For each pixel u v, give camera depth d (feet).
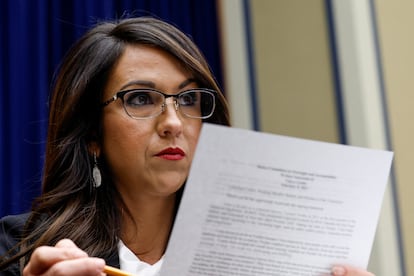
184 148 3.58
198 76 3.75
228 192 2.90
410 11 8.21
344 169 3.03
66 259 2.91
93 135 3.86
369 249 3.10
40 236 3.73
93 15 7.58
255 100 8.42
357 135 7.75
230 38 8.64
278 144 2.93
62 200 3.83
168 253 2.90
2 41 7.16
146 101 3.63
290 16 8.43
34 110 7.13
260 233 2.96
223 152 2.88
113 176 3.81
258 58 8.53
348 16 7.99
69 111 3.86
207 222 2.90
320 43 8.18
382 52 7.93
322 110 8.05
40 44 7.24
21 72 7.12
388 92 7.86
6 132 7.00
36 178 6.75
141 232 3.78
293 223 2.99
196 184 2.87
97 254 3.61
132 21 3.87
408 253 7.54
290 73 8.32
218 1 8.81
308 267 3.04
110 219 3.75
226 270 2.95
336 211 3.03
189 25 8.49
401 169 7.70
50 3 7.50
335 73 8.00
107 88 3.74
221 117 3.92
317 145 2.98
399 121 7.83
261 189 2.93
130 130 3.59
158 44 3.69
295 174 2.96
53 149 3.95
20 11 7.23
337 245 3.06
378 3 8.04
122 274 2.87
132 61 3.69
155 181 3.54
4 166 6.92
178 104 3.64
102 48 3.77
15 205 6.82
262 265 2.98
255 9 8.64
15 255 3.62
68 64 3.96
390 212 7.52
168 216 3.84
